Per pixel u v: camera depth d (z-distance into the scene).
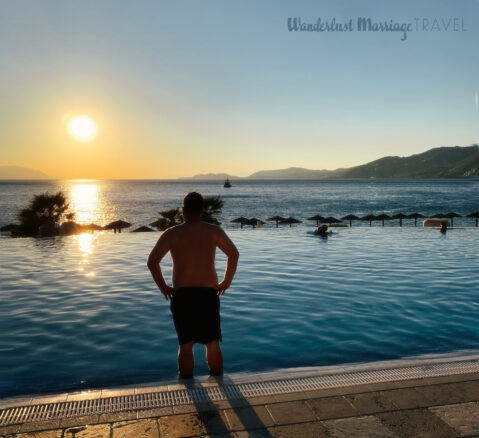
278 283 7.98
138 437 2.33
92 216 53.97
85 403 2.79
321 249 12.79
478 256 11.35
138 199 103.62
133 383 3.75
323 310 6.17
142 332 5.23
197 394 2.92
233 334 5.12
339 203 80.12
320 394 2.86
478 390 2.88
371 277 8.54
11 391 3.58
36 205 23.91
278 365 4.16
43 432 2.39
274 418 2.54
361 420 2.50
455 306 6.36
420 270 9.30
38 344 4.80
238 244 14.03
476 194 117.44
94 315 5.96
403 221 42.59
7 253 12.29
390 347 4.67
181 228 3.57
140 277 8.70
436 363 3.46
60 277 8.70
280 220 31.91
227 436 2.34
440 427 2.41
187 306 3.44
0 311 6.18
